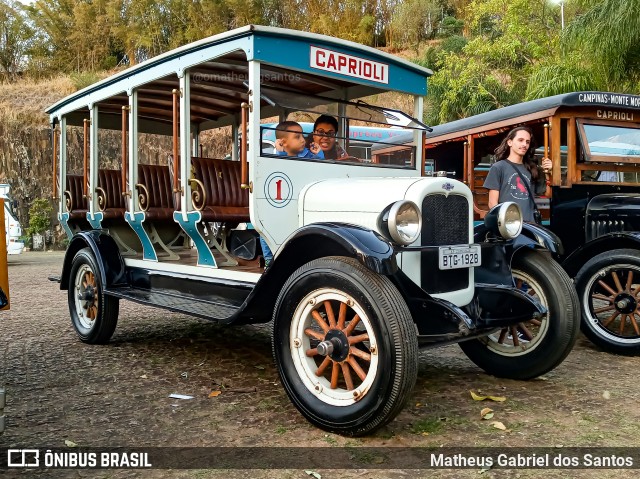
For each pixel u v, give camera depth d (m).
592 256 4.79
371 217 3.32
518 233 3.71
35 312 6.72
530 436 2.92
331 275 2.94
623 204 4.88
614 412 3.24
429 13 24.86
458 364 4.30
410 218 3.05
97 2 29.14
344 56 4.02
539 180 5.28
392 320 2.75
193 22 26.41
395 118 4.59
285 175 3.81
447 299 3.40
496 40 14.44
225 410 3.35
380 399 2.75
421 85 4.57
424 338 3.12
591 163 5.14
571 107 5.09
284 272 3.32
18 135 19.58
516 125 5.61
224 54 3.86
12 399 3.56
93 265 4.97
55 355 4.67
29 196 19.47
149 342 5.11
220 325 5.82
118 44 29.58
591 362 4.32
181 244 5.81
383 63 4.28
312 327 3.26
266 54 3.67
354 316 2.99
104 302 4.89
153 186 5.21
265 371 4.17
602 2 9.02
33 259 14.44
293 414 3.27
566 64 10.48
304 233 3.07
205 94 5.03
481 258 3.74
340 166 4.10
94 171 5.35
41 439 2.95
